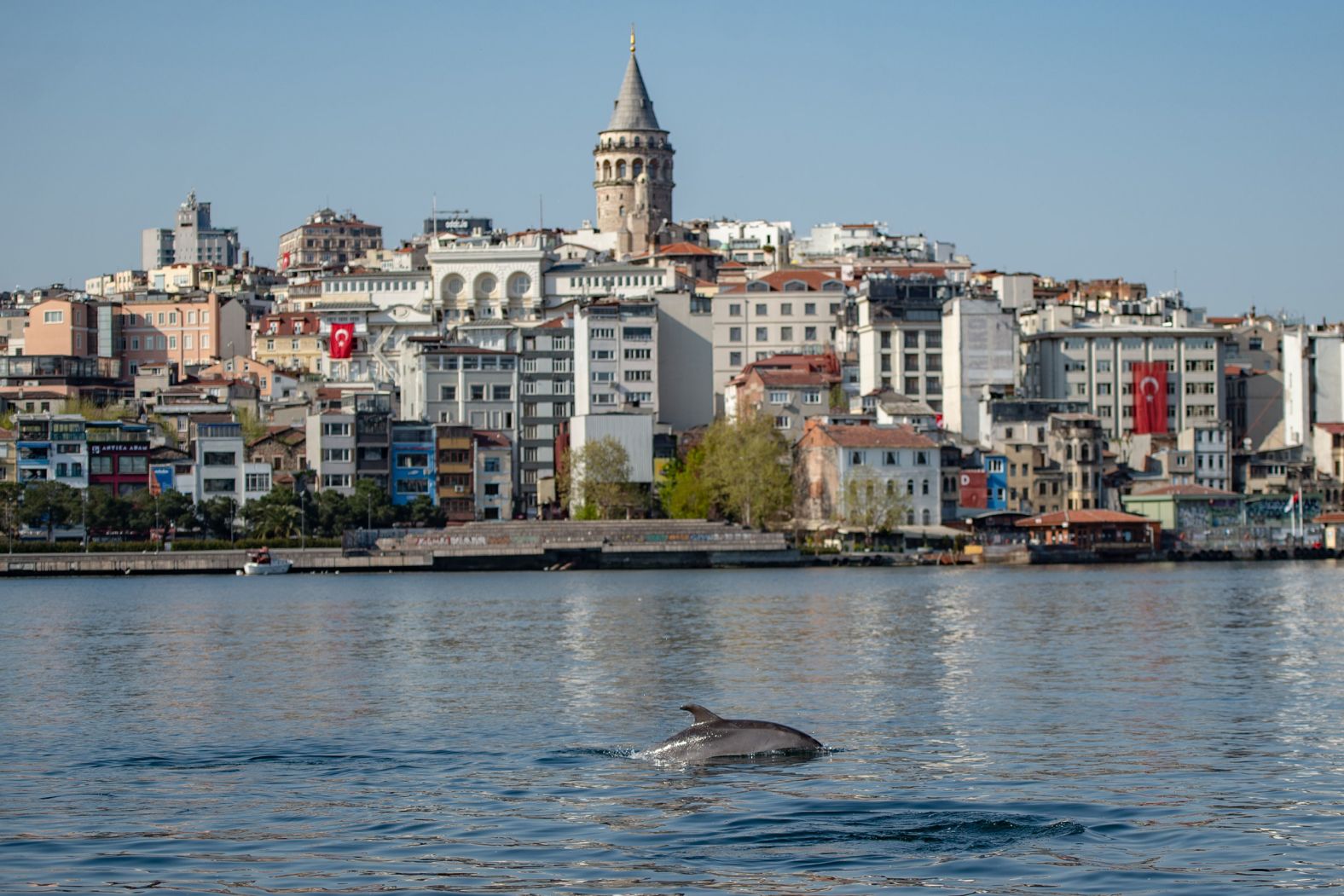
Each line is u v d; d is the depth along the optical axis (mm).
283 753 71375
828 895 47531
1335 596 179125
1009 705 85188
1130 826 55406
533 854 52188
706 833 54562
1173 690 91562
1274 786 62188
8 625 148250
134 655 118062
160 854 52750
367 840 54344
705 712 70062
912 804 58656
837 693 90938
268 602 180500
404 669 106250
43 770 67750
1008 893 47688
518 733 76438
